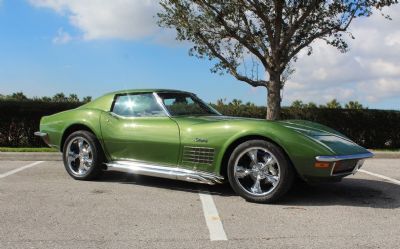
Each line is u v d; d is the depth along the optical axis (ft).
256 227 14.70
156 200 18.49
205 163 18.93
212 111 22.50
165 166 20.07
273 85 39.42
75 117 23.18
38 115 39.93
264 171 17.83
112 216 15.93
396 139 45.57
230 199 18.76
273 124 17.94
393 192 20.74
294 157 17.12
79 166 23.07
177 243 13.04
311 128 19.25
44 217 15.70
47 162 30.78
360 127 44.80
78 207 17.19
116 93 22.75
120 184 21.94
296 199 18.84
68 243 12.98
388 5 38.22
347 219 15.76
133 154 21.09
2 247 12.60
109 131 21.76
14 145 40.04
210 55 42.16
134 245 12.84
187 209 17.03
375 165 31.35
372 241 13.30
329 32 40.16
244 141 18.49
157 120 20.62
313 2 37.81
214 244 12.97
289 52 41.63
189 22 38.96
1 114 39.52
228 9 37.76
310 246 12.84
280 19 39.09
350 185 22.43
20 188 20.74
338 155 17.28
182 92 22.57
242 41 39.06
